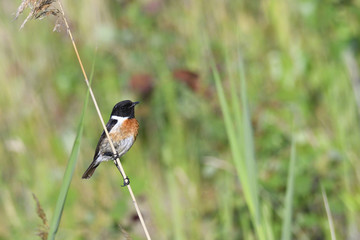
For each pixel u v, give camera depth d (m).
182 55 13.56
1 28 13.30
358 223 9.27
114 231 9.55
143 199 9.91
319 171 9.91
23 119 12.27
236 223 9.86
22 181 11.24
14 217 10.30
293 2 13.64
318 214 9.59
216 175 10.91
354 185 9.82
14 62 13.10
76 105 12.80
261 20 14.21
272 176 9.87
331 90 11.66
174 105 11.97
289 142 10.69
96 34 12.46
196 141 11.63
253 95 11.85
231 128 6.84
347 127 10.98
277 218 9.45
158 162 11.70
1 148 11.62
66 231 9.62
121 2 14.20
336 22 12.34
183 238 9.06
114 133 8.55
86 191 10.57
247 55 13.23
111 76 12.89
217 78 7.01
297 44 13.00
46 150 11.72
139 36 13.71
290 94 11.56
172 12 14.12
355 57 11.81
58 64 13.26
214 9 13.91
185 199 10.17
